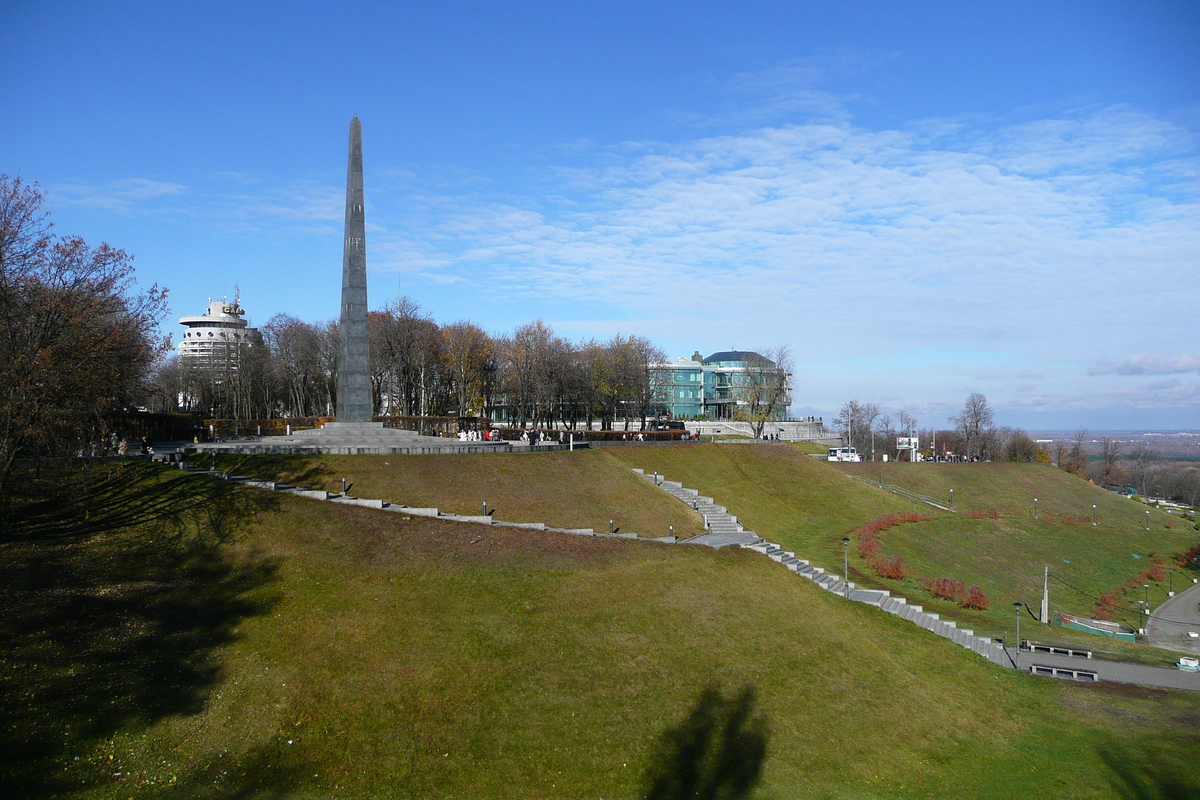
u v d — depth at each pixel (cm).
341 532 4244
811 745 3241
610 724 3075
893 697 3784
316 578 3759
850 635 4359
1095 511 12356
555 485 6291
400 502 5325
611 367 13925
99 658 2911
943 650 4544
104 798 2336
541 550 4478
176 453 5584
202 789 2456
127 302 4459
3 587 3219
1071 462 19200
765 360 16912
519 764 2786
